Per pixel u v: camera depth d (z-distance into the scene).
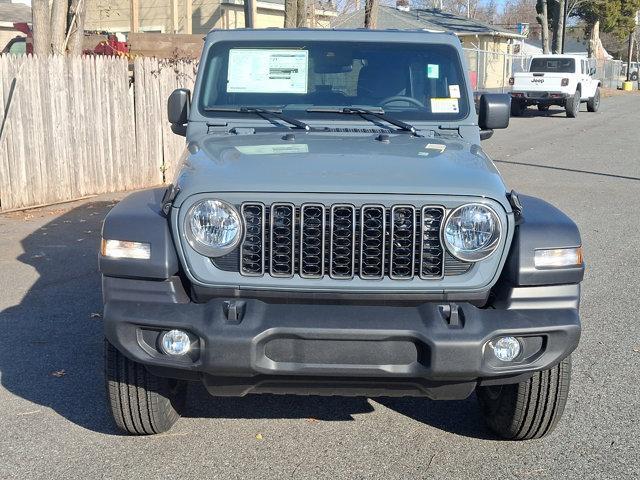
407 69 5.37
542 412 4.38
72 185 12.03
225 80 5.32
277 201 3.89
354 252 3.90
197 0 27.48
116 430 4.75
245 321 3.79
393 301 3.96
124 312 3.91
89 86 12.13
